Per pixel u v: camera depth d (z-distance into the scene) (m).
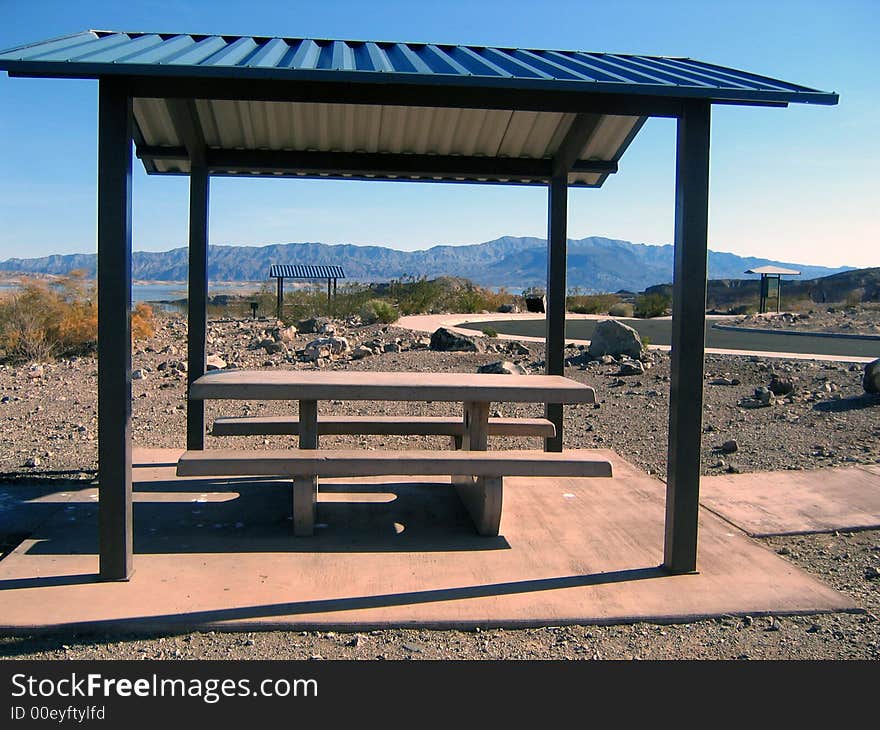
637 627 4.40
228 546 5.43
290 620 4.32
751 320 29.16
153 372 13.51
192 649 4.10
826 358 15.60
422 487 6.90
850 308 33.44
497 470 5.43
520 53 6.05
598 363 14.27
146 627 4.25
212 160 7.46
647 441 8.98
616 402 11.22
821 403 10.70
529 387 5.55
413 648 4.13
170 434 9.11
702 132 4.90
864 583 5.06
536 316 31.34
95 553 5.26
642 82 4.68
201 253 7.36
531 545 5.54
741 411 10.47
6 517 6.05
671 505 5.08
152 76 4.60
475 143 7.52
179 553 5.29
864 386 10.91
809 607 4.61
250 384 5.46
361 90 4.89
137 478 7.09
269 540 5.57
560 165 7.57
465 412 6.54
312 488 5.63
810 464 7.91
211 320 25.36
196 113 6.89
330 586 4.78
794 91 4.68
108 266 4.64
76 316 16.91
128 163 4.65
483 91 4.95
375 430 6.69
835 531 6.04
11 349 16.03
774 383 11.42
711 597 4.72
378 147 7.60
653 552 5.45
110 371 4.70
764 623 4.47
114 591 4.66
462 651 4.11
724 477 7.44
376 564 5.14
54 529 5.73
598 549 5.48
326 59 5.15
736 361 14.59
